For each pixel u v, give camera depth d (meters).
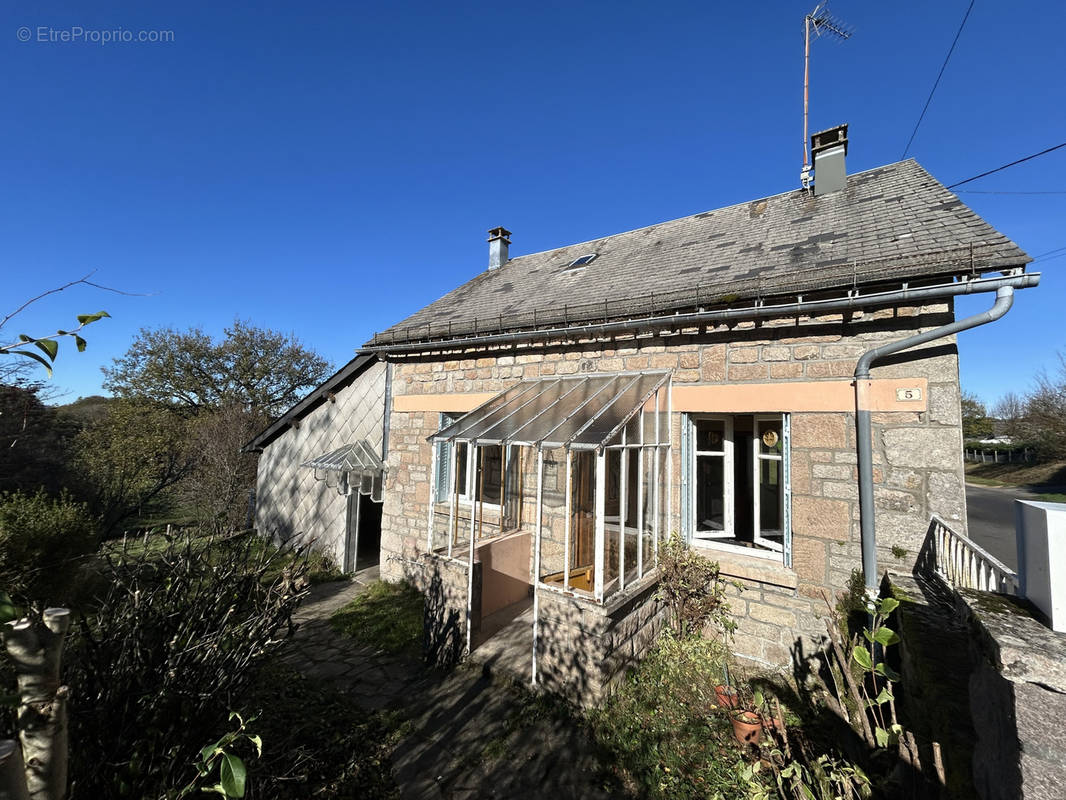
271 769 3.55
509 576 7.60
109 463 15.71
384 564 10.05
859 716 3.96
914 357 5.23
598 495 5.00
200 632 3.30
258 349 31.05
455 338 9.08
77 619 3.27
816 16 9.67
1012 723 2.00
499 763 4.39
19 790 1.28
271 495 12.57
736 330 6.31
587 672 4.96
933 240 5.47
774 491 6.58
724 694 4.85
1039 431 29.64
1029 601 2.46
